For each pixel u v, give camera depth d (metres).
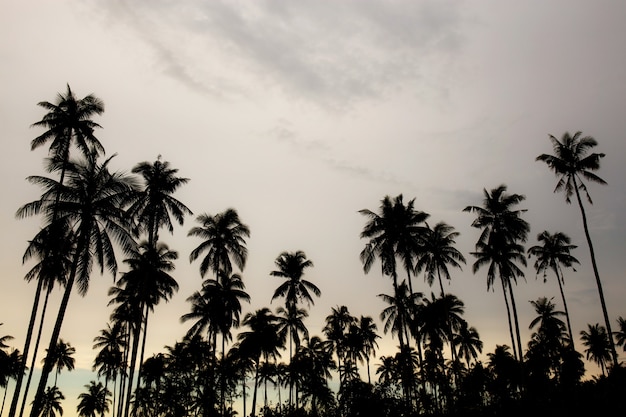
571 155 34.28
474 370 54.62
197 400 45.78
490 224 39.97
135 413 37.91
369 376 56.50
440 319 45.56
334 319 59.28
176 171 35.12
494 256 40.06
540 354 44.62
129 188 26.84
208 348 49.69
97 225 26.03
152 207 33.25
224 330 42.72
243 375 54.47
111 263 26.59
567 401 27.05
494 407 30.58
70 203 24.86
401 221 36.78
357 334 57.59
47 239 25.53
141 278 35.47
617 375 27.98
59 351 60.78
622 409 23.91
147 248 36.94
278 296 47.97
